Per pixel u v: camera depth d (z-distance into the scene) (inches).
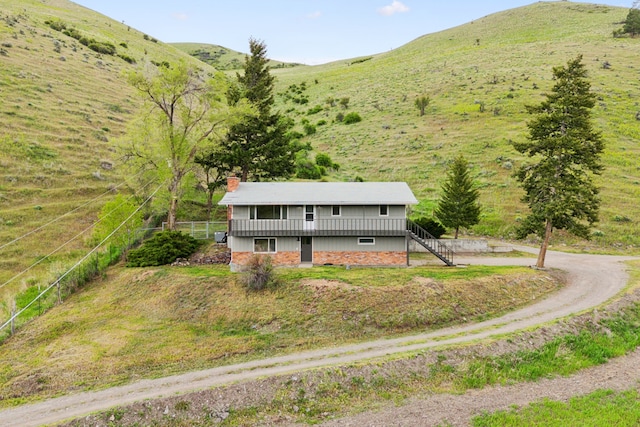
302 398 690.2
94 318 970.1
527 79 3326.8
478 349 810.8
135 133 1461.6
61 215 1549.0
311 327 910.4
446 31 6540.4
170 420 636.1
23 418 631.2
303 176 2132.1
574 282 1167.6
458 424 631.2
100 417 623.5
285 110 3905.0
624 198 1872.5
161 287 1081.4
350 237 1257.4
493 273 1139.9
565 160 1157.1
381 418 648.4
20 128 2005.4
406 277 1080.2
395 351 808.3
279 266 1237.1
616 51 3828.7
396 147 2618.1
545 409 669.3
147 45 4990.2
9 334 904.3
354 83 4357.8
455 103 3127.5
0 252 1300.4
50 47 3282.5
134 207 1349.7
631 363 829.2
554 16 5674.2
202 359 804.6
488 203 1907.0
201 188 1760.6
